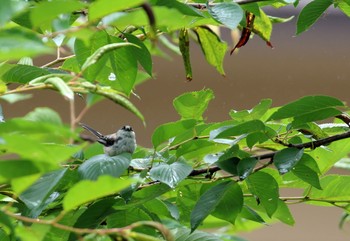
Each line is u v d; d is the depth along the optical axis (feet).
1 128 24.11
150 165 25.76
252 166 25.70
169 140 26.04
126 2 24.11
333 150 26.12
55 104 32.78
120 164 25.36
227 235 26.30
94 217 25.50
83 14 25.39
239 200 25.80
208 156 25.90
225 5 25.45
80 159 25.72
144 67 25.63
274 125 25.98
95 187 24.18
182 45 26.25
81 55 25.57
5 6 23.61
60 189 25.54
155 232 25.64
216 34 26.35
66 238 25.66
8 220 24.53
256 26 26.43
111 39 25.55
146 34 26.07
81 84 24.64
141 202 25.52
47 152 24.09
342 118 25.89
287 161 25.67
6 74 25.32
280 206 26.09
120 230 24.43
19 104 32.32
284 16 34.83
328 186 26.08
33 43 22.75
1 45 22.22
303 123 25.76
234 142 25.73
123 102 24.64
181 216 26.05
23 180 24.16
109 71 25.93
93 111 33.50
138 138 34.47
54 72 25.68
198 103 25.95
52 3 24.08
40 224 24.48
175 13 24.09
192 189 26.02
